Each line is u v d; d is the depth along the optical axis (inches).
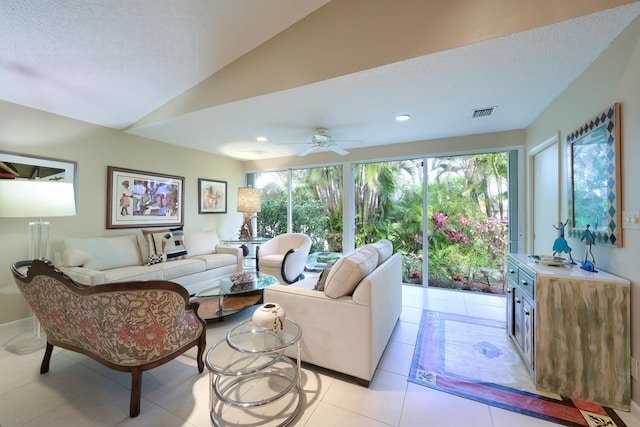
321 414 63.8
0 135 106.6
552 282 70.2
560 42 69.2
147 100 121.0
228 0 80.0
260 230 225.5
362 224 183.8
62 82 103.1
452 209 159.5
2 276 108.2
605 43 69.9
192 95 115.2
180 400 68.8
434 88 93.7
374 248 95.3
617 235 67.5
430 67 80.7
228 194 215.0
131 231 151.1
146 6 76.9
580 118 85.2
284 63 95.3
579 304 67.9
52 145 121.2
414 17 76.6
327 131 142.7
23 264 83.9
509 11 66.6
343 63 85.8
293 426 60.3
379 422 61.4
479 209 153.8
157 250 143.6
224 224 211.8
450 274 160.1
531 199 132.6
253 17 87.7
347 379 76.6
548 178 114.3
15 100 109.1
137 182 153.5
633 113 63.1
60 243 124.0
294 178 211.9
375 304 76.8
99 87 108.5
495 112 116.2
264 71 98.8
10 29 78.0
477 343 96.7
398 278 111.7
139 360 64.5
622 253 67.0
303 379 76.7
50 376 78.7
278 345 66.3
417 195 167.6
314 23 90.4
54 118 121.9
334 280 76.5
